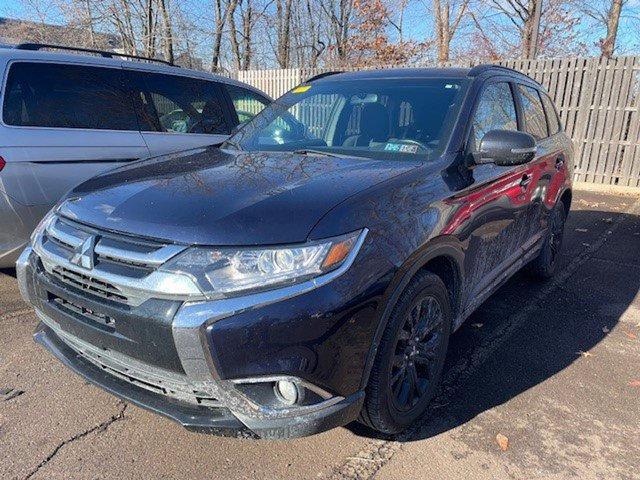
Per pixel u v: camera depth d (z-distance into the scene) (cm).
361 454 244
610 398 295
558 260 505
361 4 1845
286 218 203
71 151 404
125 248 206
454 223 261
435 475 231
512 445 252
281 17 2278
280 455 241
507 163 286
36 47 434
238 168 267
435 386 275
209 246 194
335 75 396
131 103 458
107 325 211
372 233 212
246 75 1489
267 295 190
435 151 286
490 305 428
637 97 921
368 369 216
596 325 394
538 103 446
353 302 201
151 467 230
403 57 1795
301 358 192
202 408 206
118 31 1578
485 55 1928
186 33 1666
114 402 276
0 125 370
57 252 231
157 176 259
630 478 232
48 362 314
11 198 371
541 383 309
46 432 251
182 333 189
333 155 296
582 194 953
